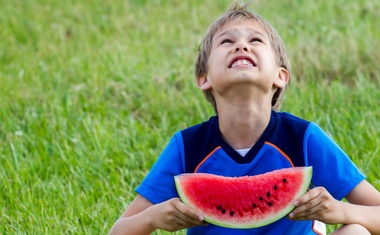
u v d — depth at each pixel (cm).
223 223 390
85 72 873
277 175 392
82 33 1072
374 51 821
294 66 810
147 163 629
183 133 415
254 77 387
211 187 394
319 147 400
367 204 396
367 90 727
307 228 405
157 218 384
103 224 515
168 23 1095
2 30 1112
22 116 765
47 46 1027
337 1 1071
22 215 541
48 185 593
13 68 921
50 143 683
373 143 610
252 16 427
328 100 721
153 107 748
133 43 1001
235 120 400
